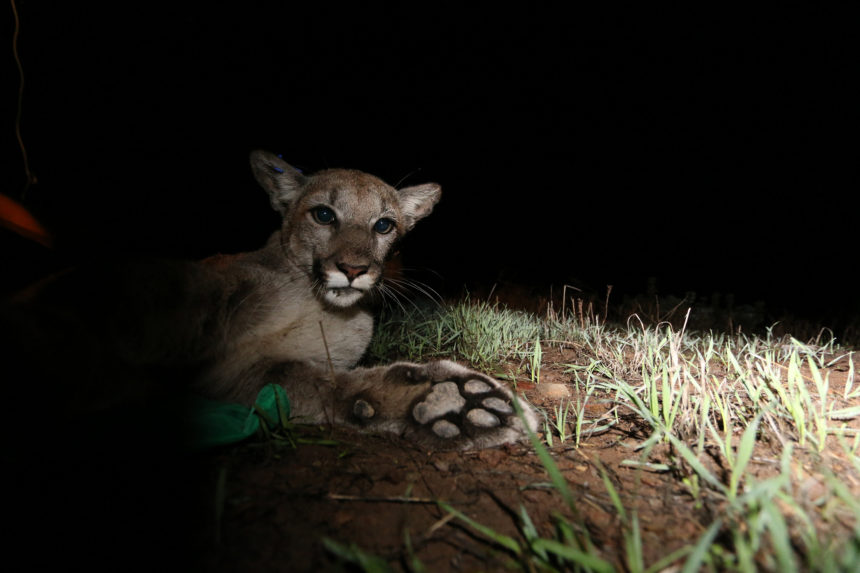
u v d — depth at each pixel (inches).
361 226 20.7
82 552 9.1
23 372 12.0
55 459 11.7
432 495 11.6
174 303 15.3
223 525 10.1
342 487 11.8
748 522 9.0
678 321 41.5
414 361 26.3
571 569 8.8
